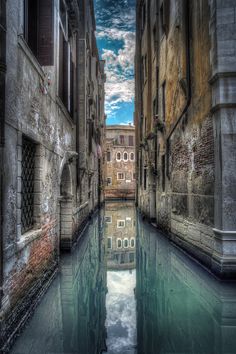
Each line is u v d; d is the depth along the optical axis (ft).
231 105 22.85
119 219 69.36
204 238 26.55
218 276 22.88
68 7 32.35
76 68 42.34
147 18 58.54
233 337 15.03
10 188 14.34
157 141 50.06
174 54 37.52
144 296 21.99
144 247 38.34
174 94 37.42
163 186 45.39
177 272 26.53
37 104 19.71
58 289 22.35
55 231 25.76
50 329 15.98
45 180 22.00
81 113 43.91
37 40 19.66
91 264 30.78
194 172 29.40
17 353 13.41
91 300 21.38
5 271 13.35
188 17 31.01
